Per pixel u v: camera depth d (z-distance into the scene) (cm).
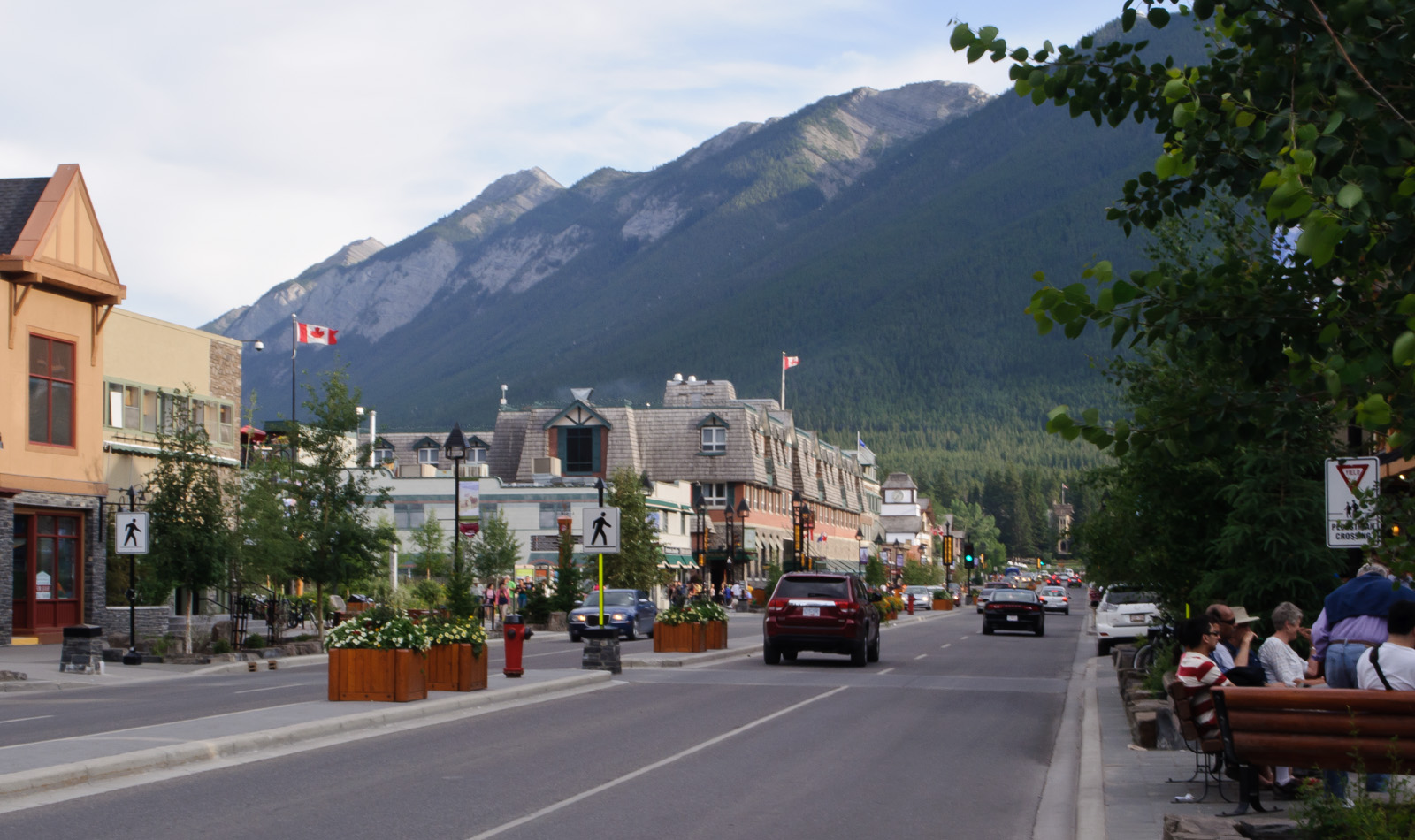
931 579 11950
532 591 5306
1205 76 672
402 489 7075
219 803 1071
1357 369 546
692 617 3216
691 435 8438
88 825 970
